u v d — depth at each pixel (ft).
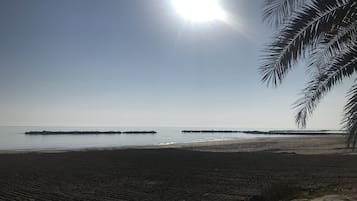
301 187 51.88
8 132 536.42
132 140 307.78
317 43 26.48
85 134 488.02
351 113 23.67
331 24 24.06
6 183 69.46
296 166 82.17
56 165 97.45
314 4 24.04
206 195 53.78
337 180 60.44
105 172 82.07
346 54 26.76
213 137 363.97
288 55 25.12
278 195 46.70
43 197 56.03
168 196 54.34
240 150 142.31
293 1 24.49
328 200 39.47
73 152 145.28
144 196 54.85
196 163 94.43
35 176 77.87
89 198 54.34
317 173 70.03
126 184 65.62
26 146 215.51
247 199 48.91
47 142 273.54
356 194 43.68
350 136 23.58
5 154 137.28
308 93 29.53
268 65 25.91
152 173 78.48
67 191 60.49
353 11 23.41
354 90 23.98
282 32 25.12
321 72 28.45
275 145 170.40
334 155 105.60
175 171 80.38
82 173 81.20
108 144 238.07
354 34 26.25
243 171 76.69
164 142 258.98
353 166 79.41
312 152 120.78
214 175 72.43
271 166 83.61
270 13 25.04
